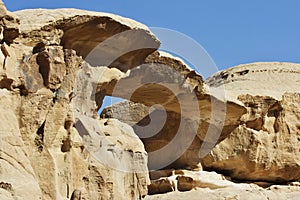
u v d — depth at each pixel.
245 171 36.62
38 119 25.03
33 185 23.59
